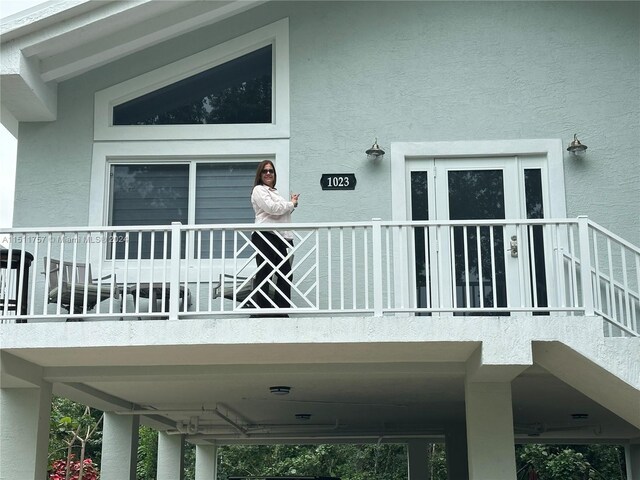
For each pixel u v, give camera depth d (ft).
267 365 25.52
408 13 29.27
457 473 41.14
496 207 28.22
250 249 28.25
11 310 25.99
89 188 28.50
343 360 24.89
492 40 29.04
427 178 28.48
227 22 29.27
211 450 47.19
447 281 27.45
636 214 27.81
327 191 28.17
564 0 29.25
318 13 29.35
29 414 25.25
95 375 25.68
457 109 28.60
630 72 28.73
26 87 26.76
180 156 28.78
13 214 28.32
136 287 23.76
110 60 29.14
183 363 25.27
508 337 22.21
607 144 28.30
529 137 28.40
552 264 23.68
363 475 76.54
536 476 61.11
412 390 30.58
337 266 27.66
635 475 45.80
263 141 28.63
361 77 28.91
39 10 26.25
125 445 34.40
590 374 23.06
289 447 77.97
